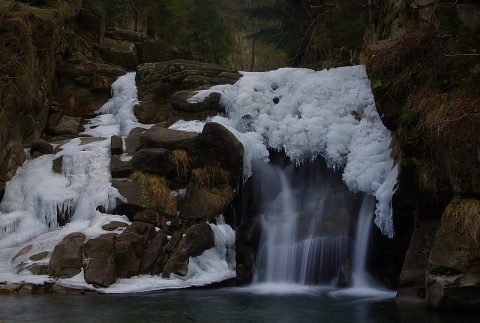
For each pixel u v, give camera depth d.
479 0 10.65
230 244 11.09
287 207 11.98
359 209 11.37
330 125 12.65
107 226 10.58
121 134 14.48
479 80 9.62
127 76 16.08
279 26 24.69
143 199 11.16
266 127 13.05
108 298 9.01
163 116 14.73
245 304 8.85
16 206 11.98
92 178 12.02
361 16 18.69
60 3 17.16
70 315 7.72
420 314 8.09
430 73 10.39
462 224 8.27
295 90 13.65
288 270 11.02
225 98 13.73
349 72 13.46
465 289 7.96
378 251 10.88
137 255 10.13
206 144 11.51
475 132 8.79
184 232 10.88
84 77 15.83
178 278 10.15
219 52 30.67
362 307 8.70
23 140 13.49
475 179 8.58
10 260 10.38
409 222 10.46
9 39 13.24
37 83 14.22
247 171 11.84
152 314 7.88
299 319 7.81
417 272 9.36
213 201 11.19
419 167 9.90
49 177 12.32
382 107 11.16
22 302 8.57
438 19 10.74
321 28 20.38
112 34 19.14
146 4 24.34
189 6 29.25
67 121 14.86
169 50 19.33
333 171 12.32
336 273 10.83
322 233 11.07
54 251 9.99
